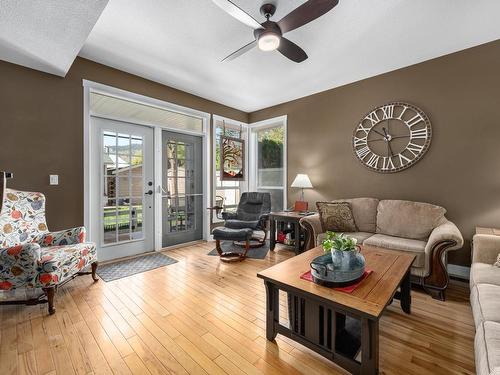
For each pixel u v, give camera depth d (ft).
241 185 16.76
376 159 11.15
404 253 7.57
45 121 8.87
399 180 10.61
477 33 8.09
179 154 13.43
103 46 8.82
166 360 4.87
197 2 6.66
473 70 8.89
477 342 3.85
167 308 6.82
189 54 9.36
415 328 5.91
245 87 12.59
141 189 11.86
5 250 6.35
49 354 5.01
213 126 14.64
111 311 6.66
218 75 11.20
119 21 7.42
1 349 5.16
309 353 5.11
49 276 6.48
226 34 8.09
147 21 7.43
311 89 12.84
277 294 5.46
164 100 12.26
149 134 12.11
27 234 7.73
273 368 4.69
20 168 8.41
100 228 10.54
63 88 9.23
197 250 12.47
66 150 9.32
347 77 11.43
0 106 8.06
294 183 12.75
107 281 8.57
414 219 9.28
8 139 8.21
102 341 5.43
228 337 5.60
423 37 8.29
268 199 13.26
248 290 7.95
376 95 11.19
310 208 13.62
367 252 7.07
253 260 10.90
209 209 13.92
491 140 8.58
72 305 6.97
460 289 8.07
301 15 5.79
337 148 12.53
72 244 8.14
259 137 16.78
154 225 12.32
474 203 8.91
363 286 4.84
